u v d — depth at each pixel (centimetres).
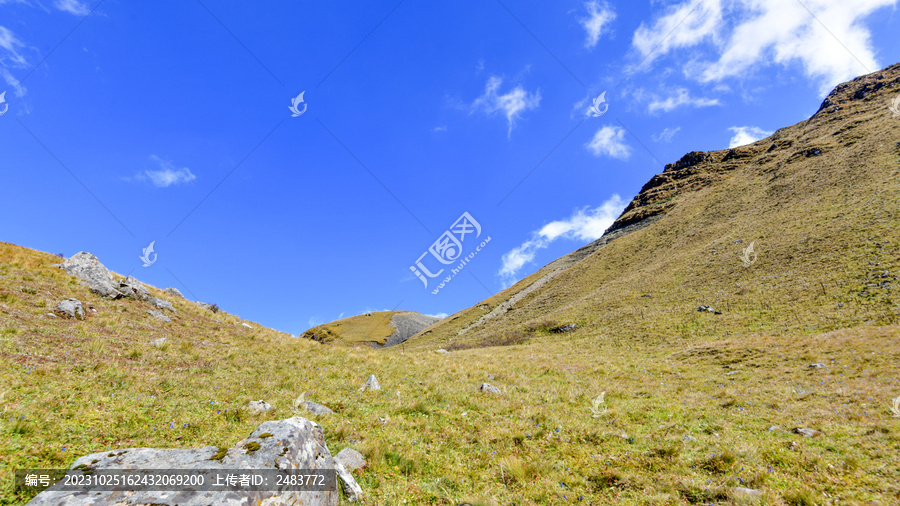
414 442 1012
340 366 1964
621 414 1445
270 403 1163
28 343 1246
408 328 15088
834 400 1483
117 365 1239
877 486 726
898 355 1962
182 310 2705
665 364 2769
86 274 2370
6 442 645
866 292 3212
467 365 2398
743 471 839
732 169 12569
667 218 10200
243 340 2372
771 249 5066
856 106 10081
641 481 820
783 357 2391
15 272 2056
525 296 10894
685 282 5541
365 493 711
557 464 932
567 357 3388
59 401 868
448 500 730
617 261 9075
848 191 5491
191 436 838
